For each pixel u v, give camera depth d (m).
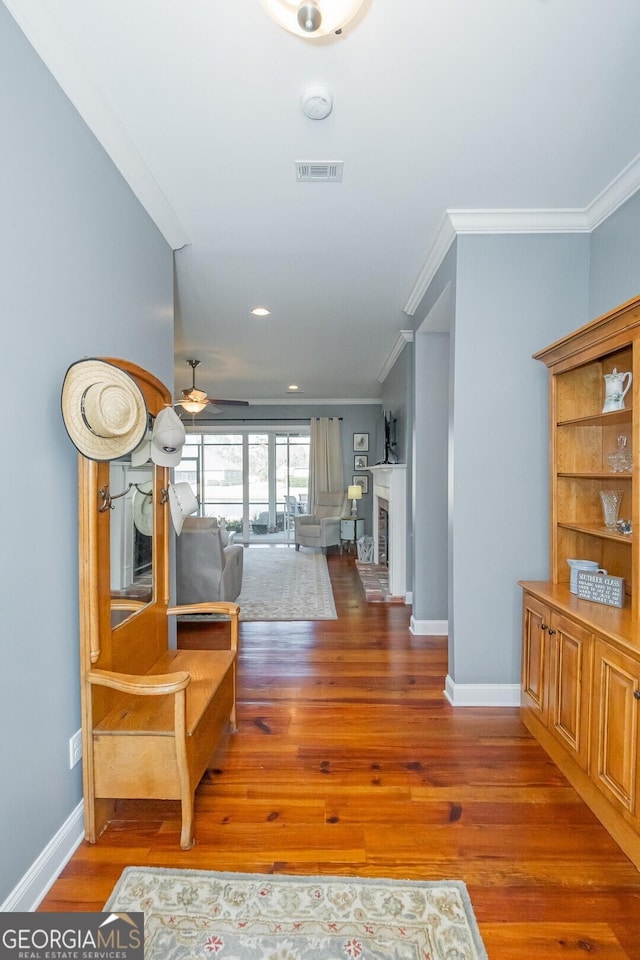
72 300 1.68
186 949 1.33
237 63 1.60
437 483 3.95
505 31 1.49
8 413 1.35
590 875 1.59
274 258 3.09
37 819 1.48
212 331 4.68
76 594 1.71
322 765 2.19
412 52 1.57
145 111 1.81
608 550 2.44
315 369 6.39
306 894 1.51
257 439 9.30
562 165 2.18
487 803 1.94
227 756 2.25
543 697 2.31
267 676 3.16
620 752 1.70
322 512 8.69
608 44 1.54
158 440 2.12
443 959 1.31
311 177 2.25
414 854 1.67
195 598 4.45
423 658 3.48
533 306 2.67
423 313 3.58
